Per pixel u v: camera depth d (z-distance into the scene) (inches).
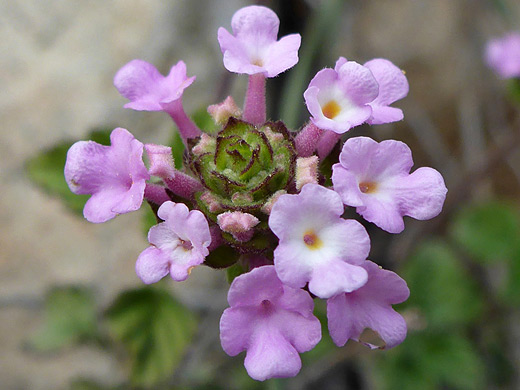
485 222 4.4
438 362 3.9
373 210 1.8
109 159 2.0
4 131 4.1
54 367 4.1
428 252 4.1
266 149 2.0
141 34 4.2
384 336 1.9
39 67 4.2
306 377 3.9
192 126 2.3
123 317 3.1
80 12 4.3
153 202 2.1
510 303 4.2
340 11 4.2
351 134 4.6
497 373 4.4
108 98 4.1
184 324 3.1
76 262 4.0
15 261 4.0
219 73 4.1
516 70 4.0
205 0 4.2
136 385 3.1
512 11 5.1
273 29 2.2
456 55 5.0
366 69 1.9
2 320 4.0
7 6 4.3
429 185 1.9
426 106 5.0
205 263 2.1
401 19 5.1
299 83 3.8
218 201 2.0
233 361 4.1
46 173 2.9
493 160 4.4
